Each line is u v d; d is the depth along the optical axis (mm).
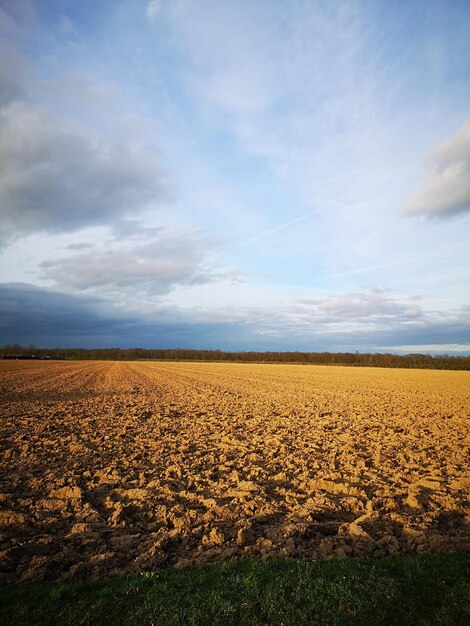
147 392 28781
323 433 15234
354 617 4375
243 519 7238
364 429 16297
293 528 6750
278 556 5863
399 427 16828
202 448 12742
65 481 9250
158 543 6180
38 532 6793
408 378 50906
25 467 10320
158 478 9641
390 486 9172
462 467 11062
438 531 6875
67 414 18328
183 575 5246
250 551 6078
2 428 14891
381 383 41500
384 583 4945
